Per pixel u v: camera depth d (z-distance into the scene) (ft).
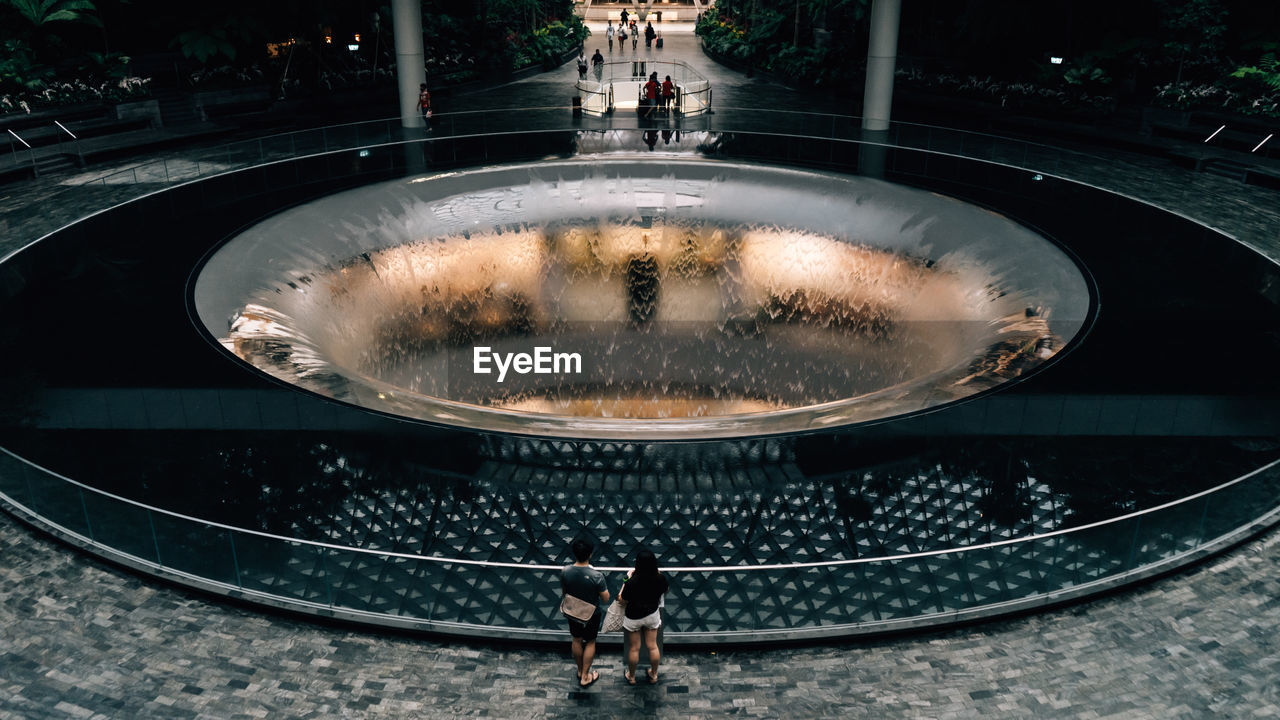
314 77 123.54
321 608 29.96
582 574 25.36
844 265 84.23
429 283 83.82
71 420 44.21
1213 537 33.50
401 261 82.12
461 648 28.66
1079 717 25.61
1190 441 42.75
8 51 97.55
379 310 78.43
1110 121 103.19
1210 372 49.62
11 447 41.78
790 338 86.74
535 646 28.78
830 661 28.27
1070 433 43.29
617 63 139.74
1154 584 31.83
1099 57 110.11
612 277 91.97
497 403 81.51
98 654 27.86
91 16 104.99
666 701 26.25
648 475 39.91
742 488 39.14
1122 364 50.44
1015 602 30.45
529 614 28.89
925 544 35.91
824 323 85.20
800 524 37.01
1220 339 53.42
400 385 76.64
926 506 38.06
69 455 41.14
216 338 53.93
